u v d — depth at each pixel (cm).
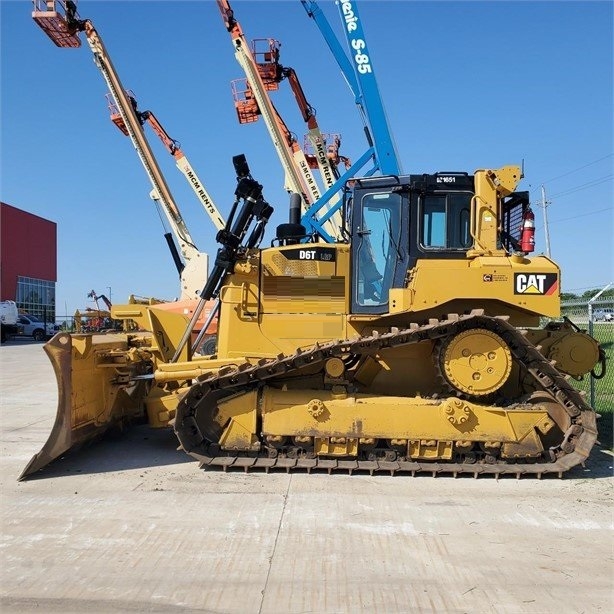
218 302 686
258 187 644
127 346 724
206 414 608
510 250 649
